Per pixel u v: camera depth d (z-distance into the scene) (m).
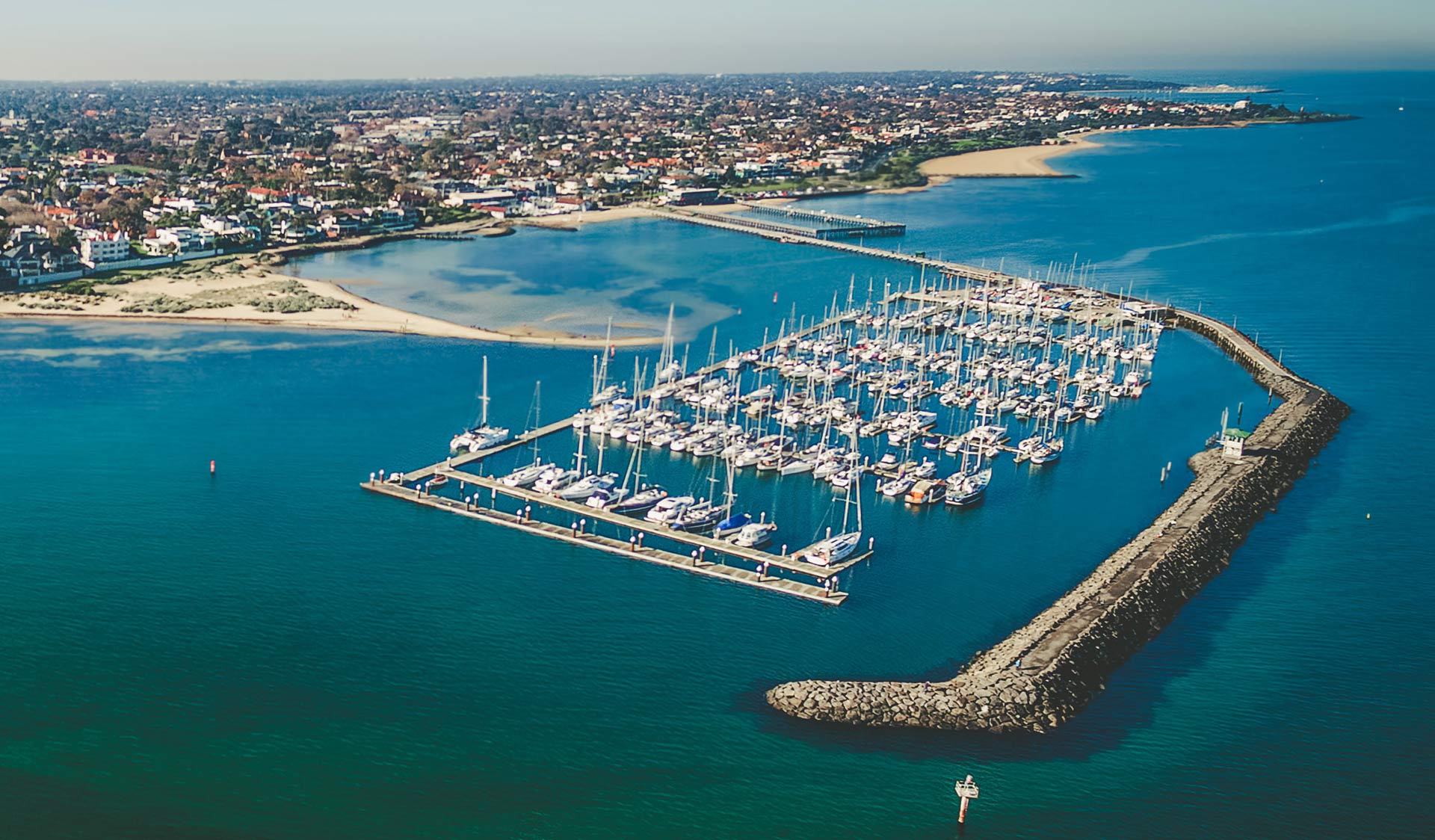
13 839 125.06
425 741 142.75
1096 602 171.62
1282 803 134.38
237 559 189.50
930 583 186.62
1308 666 162.38
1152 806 133.50
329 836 127.00
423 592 180.00
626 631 169.50
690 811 131.62
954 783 136.62
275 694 151.75
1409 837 129.75
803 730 145.25
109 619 169.38
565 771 137.88
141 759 138.38
